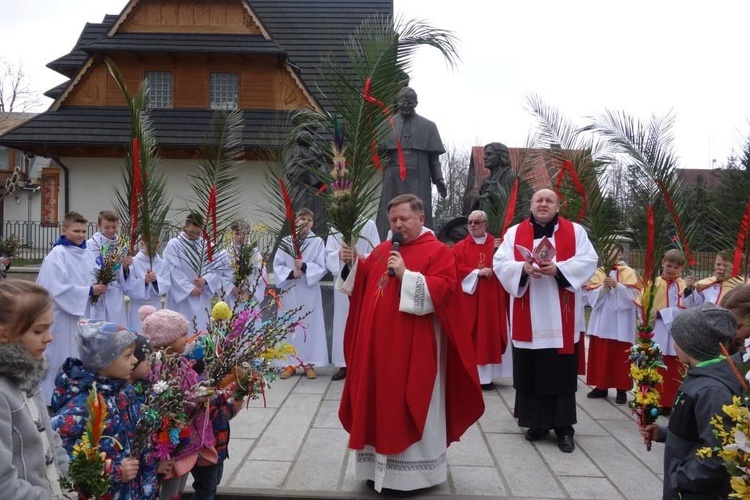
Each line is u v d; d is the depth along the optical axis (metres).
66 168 20.38
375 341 4.14
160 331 3.37
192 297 7.71
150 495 2.93
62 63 22.23
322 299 8.88
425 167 9.80
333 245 7.79
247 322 3.64
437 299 4.02
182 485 3.70
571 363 5.20
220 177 6.08
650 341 3.52
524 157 8.20
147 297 7.60
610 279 6.58
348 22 23.16
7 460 2.00
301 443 5.25
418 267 4.22
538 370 5.18
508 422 6.09
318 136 4.34
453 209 26.88
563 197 5.59
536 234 5.42
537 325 5.18
